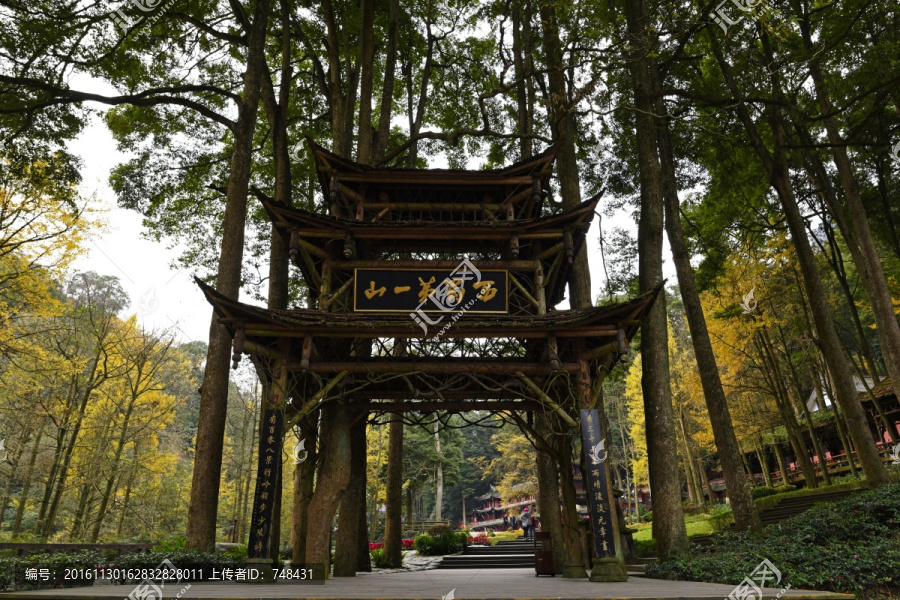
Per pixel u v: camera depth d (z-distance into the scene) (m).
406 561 19.27
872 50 14.59
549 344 9.30
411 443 40.69
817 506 14.98
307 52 20.52
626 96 17.31
